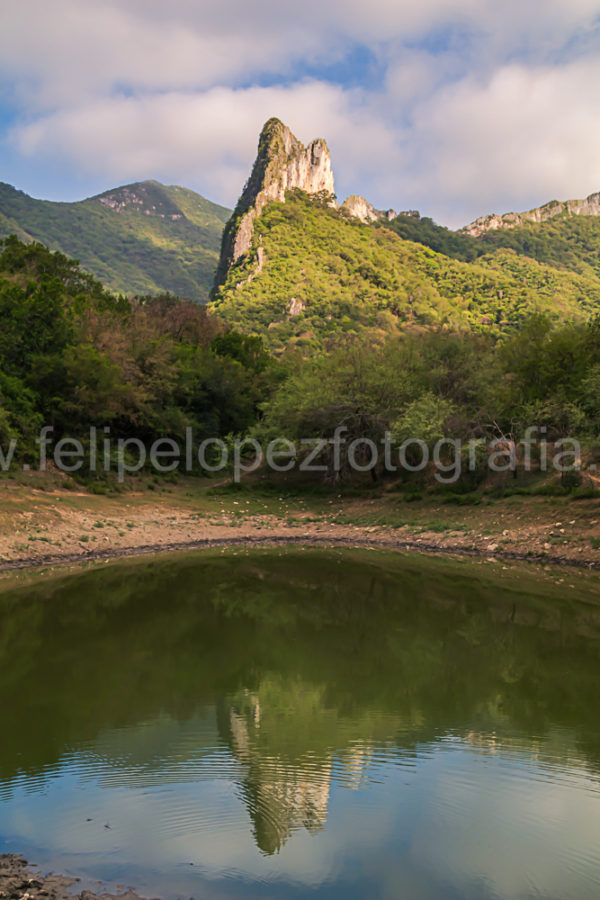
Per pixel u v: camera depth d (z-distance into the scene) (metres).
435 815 5.91
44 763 7.02
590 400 32.44
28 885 4.67
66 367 36.81
